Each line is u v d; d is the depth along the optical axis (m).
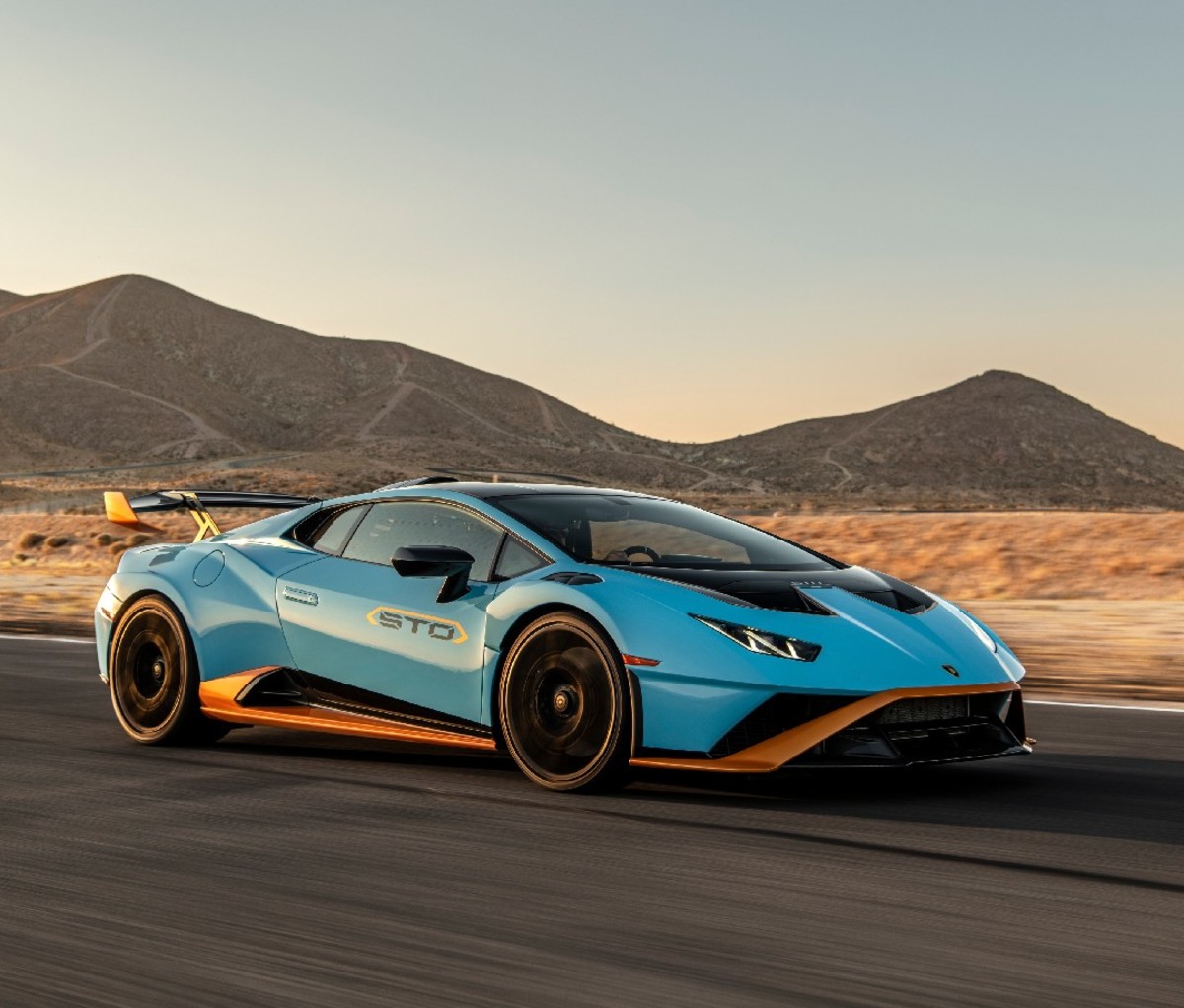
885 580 6.00
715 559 5.97
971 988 3.15
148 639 6.83
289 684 6.41
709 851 4.51
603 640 5.31
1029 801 5.39
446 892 3.99
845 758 5.05
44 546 36.84
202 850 4.50
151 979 3.19
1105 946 3.48
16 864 4.31
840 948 3.46
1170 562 20.89
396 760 6.30
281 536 6.75
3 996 3.08
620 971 3.26
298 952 3.40
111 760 6.31
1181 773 6.03
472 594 5.82
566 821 4.97
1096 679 9.70
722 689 5.07
